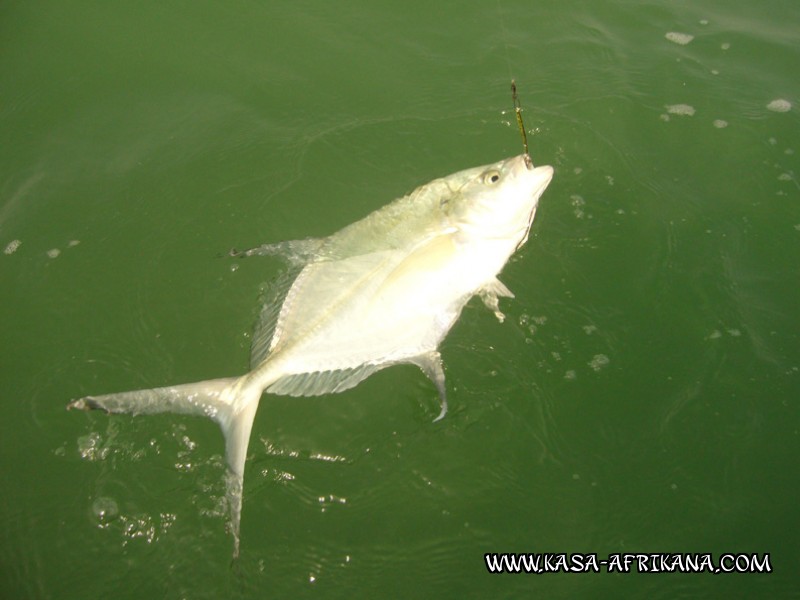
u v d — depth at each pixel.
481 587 1.04
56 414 1.15
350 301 1.12
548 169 1.20
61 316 1.24
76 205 1.35
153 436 1.13
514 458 1.12
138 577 1.04
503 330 1.21
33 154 1.41
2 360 1.20
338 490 1.10
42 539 1.06
